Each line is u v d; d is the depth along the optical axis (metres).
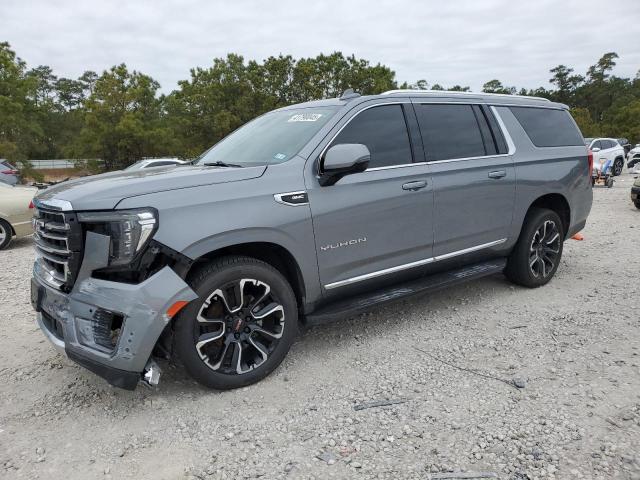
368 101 4.01
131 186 3.01
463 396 3.22
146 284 2.89
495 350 3.90
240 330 3.32
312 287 3.62
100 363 2.93
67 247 2.95
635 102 67.75
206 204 3.08
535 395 3.20
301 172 3.52
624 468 2.49
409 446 2.72
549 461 2.56
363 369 3.64
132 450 2.76
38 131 38.22
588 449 2.64
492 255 4.94
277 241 3.34
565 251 7.15
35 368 3.79
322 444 2.76
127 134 33.91
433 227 4.25
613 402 3.09
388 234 3.95
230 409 3.13
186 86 36.66
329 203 3.59
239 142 4.28
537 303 4.92
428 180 4.17
